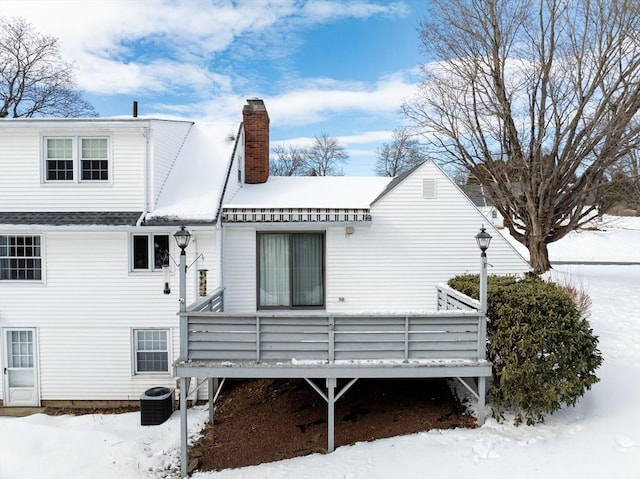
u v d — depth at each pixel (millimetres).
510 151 18797
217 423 8555
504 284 7633
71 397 10016
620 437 5863
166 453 7516
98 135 9820
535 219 17891
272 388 9727
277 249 10531
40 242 9852
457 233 10531
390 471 5809
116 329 9945
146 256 9938
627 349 9016
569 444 5902
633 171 18000
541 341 6266
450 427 6910
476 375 6734
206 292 9820
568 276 17672
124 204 9797
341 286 10469
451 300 8625
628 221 39719
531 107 17656
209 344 6836
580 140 16844
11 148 9789
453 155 20344
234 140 11836
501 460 5664
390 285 10500
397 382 9266
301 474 6062
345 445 6887
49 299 9898
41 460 7500
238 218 9953
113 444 7980
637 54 15508
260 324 6809
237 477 6348
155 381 9984
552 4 16797
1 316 9898
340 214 10070
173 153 10984
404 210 10484
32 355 10039
